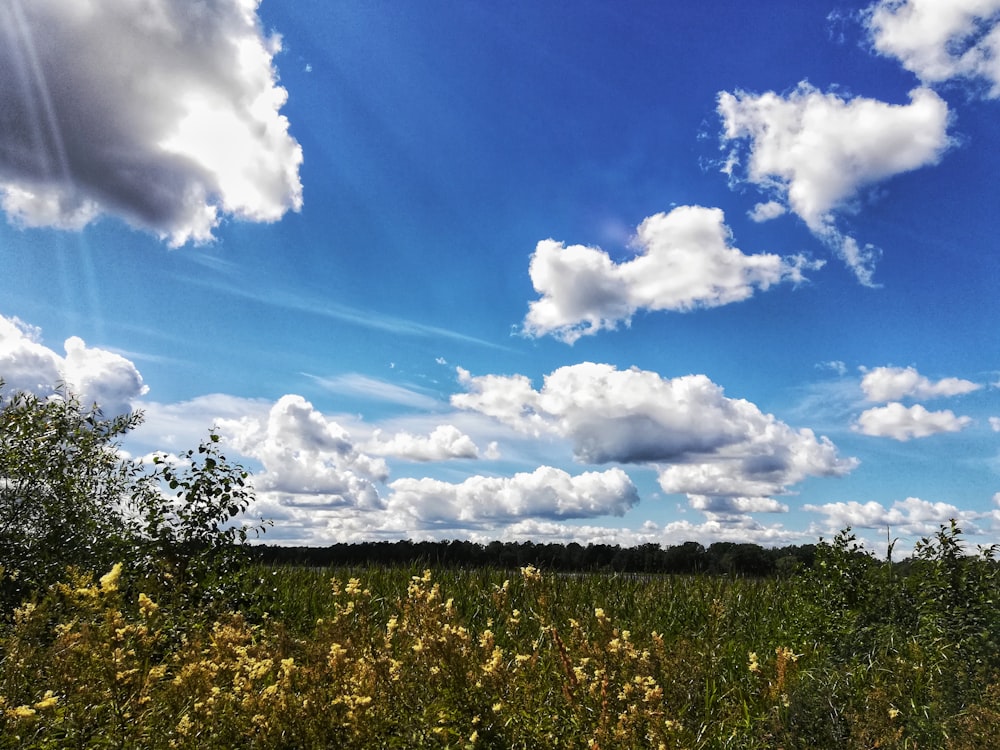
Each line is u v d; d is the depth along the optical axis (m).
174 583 6.60
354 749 3.24
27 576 6.61
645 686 4.10
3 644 4.31
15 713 3.20
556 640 4.00
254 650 4.41
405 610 4.45
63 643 3.90
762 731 4.69
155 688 3.66
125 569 7.04
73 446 8.10
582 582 9.03
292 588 8.45
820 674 5.55
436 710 3.48
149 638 3.77
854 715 4.51
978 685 5.18
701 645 6.49
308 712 3.35
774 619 7.89
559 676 4.23
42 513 7.34
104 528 7.77
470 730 3.44
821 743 4.39
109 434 8.63
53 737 3.36
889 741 4.26
